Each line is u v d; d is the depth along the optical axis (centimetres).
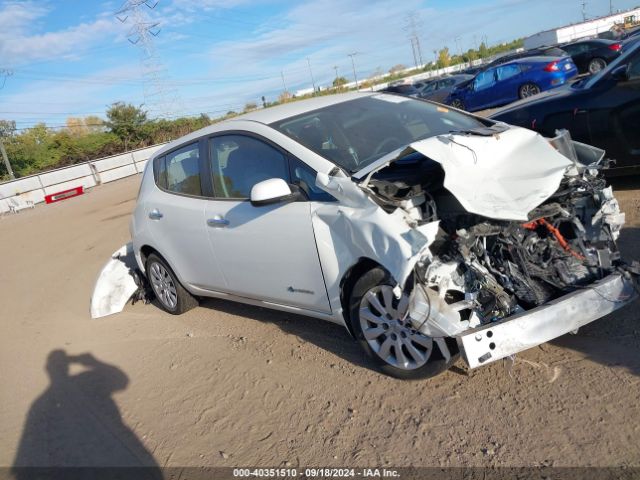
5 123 4528
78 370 512
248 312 550
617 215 369
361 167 370
